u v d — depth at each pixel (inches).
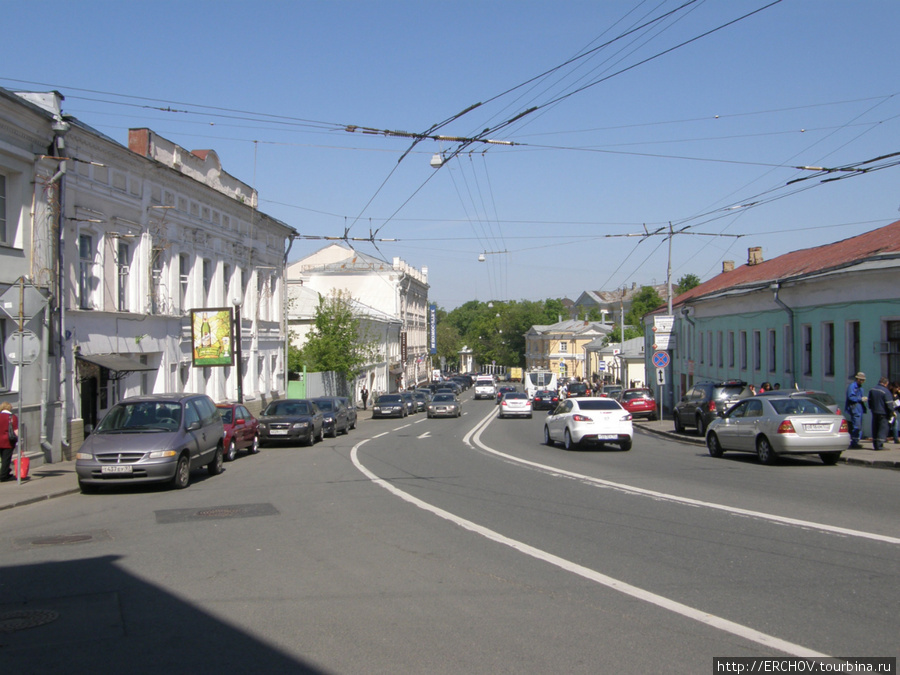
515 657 192.2
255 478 609.3
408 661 191.2
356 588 260.1
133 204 891.4
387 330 2655.0
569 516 390.6
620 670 182.9
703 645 198.7
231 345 1012.5
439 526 369.4
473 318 6387.8
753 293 1135.0
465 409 2310.5
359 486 532.1
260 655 198.2
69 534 377.7
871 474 556.7
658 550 308.0
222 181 1203.9
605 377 3021.7
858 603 232.1
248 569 291.6
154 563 306.3
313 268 2864.2
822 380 927.7
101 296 816.9
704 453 788.0
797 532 336.5
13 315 577.0
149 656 199.5
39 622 231.1
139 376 939.3
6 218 675.4
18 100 655.8
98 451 530.0
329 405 1180.5
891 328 794.2
